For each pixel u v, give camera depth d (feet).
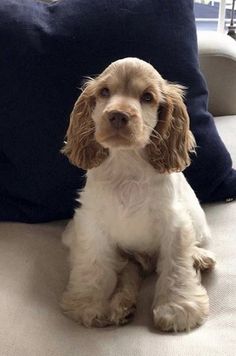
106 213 1.63
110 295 1.63
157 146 1.60
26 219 1.96
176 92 1.63
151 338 1.43
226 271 1.66
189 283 1.57
